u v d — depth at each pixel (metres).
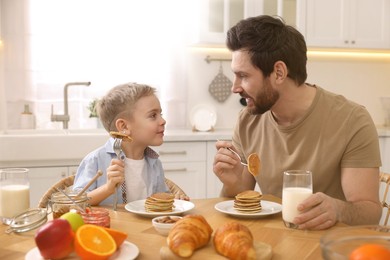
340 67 3.90
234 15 3.36
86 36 3.30
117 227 1.16
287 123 1.64
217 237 0.91
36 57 3.20
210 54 3.62
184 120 3.54
